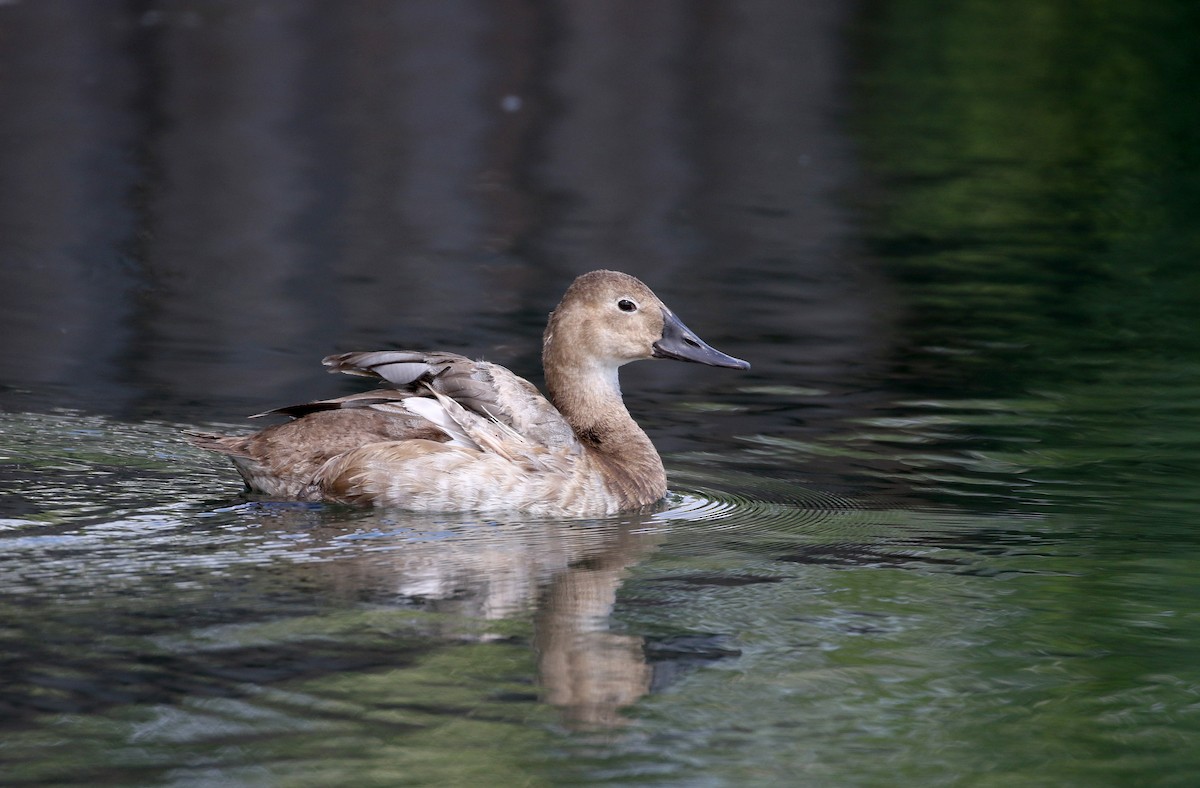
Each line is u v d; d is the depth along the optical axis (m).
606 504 10.68
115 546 9.14
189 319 16.58
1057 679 7.67
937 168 27.36
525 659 7.62
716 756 6.66
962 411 13.80
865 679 7.59
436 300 17.83
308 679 7.26
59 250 19.80
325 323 16.56
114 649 7.53
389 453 10.17
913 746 6.84
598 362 11.59
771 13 41.44
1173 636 8.28
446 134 28.81
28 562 8.80
